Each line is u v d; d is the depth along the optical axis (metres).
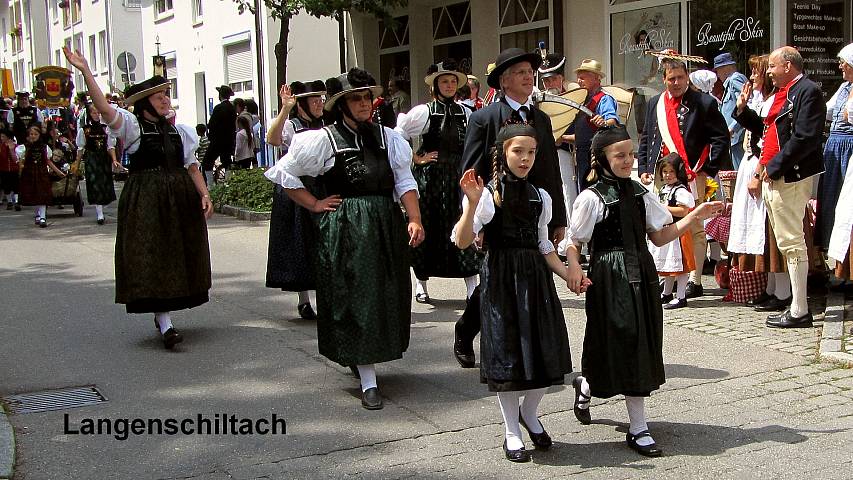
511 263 4.31
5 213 14.84
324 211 5.22
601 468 4.26
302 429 4.82
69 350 6.32
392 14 16.75
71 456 4.43
